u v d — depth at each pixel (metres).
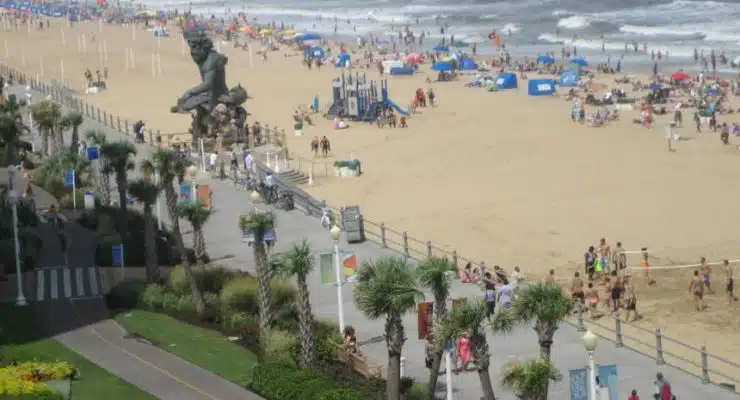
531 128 114.94
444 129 116.06
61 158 82.62
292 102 135.12
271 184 81.06
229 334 52.16
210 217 75.88
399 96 139.12
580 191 88.25
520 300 39.78
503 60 164.00
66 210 76.44
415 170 97.88
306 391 41.91
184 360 48.00
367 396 43.06
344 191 90.81
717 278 66.69
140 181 60.41
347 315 54.88
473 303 41.50
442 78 151.25
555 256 71.88
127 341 50.88
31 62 173.62
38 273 62.62
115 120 119.75
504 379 38.81
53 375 44.94
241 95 103.38
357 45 192.00
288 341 47.97
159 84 149.38
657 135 109.19
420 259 65.06
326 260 51.59
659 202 84.12
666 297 63.47
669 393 42.69
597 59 166.50
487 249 73.69
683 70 152.38
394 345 41.00
